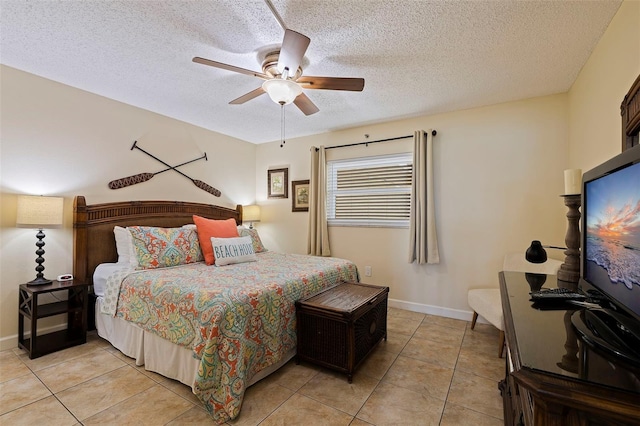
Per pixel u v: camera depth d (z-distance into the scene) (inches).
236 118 142.0
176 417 64.2
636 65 57.9
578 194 66.2
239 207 174.1
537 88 106.1
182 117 141.0
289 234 177.8
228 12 67.3
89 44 81.4
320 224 159.5
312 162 162.1
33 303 88.5
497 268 120.5
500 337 93.5
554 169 110.9
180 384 76.1
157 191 136.2
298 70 81.0
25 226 91.4
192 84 105.7
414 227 133.9
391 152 144.6
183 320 73.4
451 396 72.6
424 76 97.2
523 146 115.9
